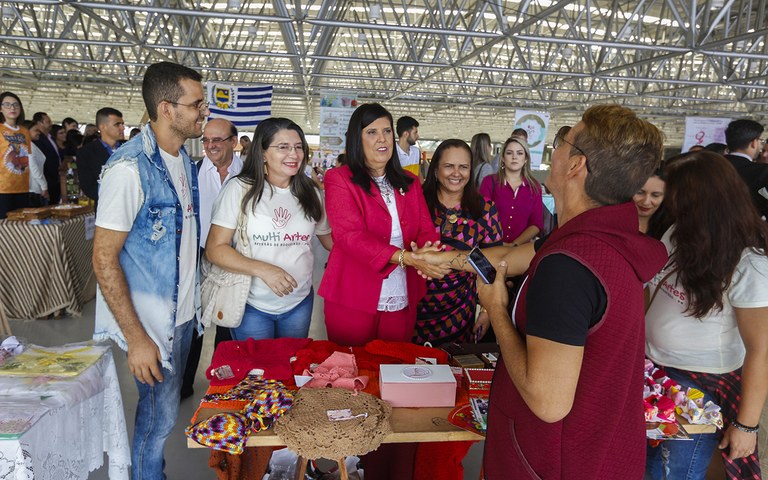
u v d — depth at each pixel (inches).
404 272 86.3
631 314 38.2
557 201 43.8
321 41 442.6
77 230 183.3
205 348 156.4
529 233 133.1
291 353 74.2
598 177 39.2
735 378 63.3
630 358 39.1
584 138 39.7
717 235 57.3
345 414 56.3
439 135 1339.8
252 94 301.0
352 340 84.8
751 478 62.1
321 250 310.8
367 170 82.0
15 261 167.5
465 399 64.1
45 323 169.8
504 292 44.8
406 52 657.0
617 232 38.5
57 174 264.8
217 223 82.4
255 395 61.4
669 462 67.1
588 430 39.4
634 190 39.5
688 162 60.2
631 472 41.8
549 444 40.5
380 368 65.6
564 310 36.3
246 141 304.5
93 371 69.9
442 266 73.9
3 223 166.1
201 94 65.5
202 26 438.6
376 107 79.3
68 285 172.7
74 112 1115.3
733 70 454.0
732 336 62.7
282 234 84.5
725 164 58.4
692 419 60.3
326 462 96.9
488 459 46.3
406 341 89.1
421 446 78.2
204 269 85.4
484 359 74.7
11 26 466.0
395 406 61.6
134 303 64.0
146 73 63.4
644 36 531.5
